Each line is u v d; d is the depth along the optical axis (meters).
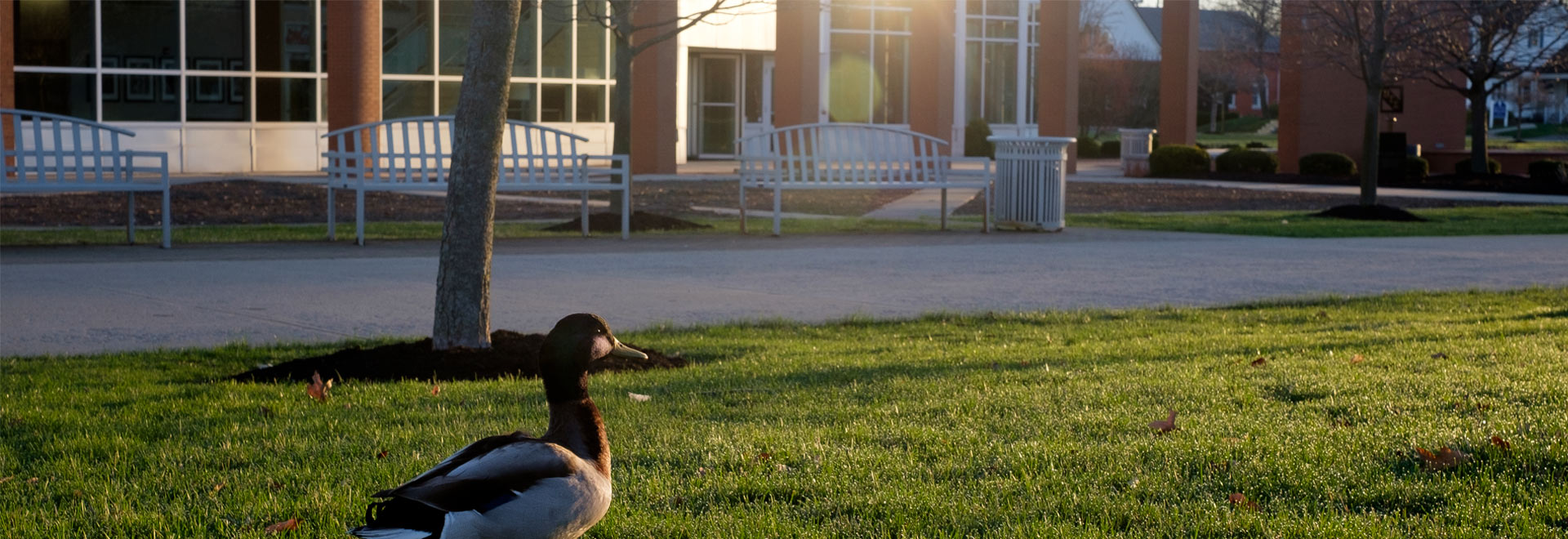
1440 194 29.38
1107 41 66.81
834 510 4.39
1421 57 34.47
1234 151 38.38
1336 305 10.54
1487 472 4.66
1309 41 38.16
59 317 9.25
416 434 5.50
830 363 7.50
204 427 5.74
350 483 4.69
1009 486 4.62
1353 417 5.68
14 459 5.11
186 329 8.84
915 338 8.74
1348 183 33.75
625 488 4.64
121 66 29.34
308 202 21.27
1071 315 9.80
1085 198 26.64
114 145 13.79
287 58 31.20
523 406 6.13
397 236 16.05
